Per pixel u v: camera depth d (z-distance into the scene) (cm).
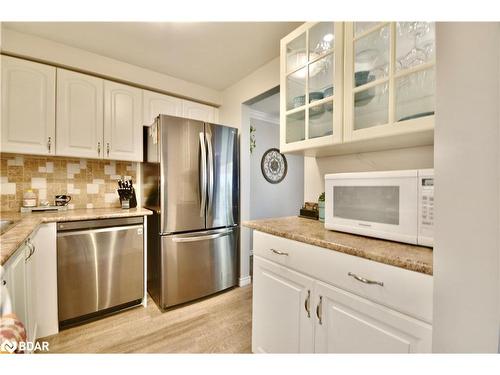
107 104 210
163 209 198
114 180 240
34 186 201
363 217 108
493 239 38
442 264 45
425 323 71
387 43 105
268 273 132
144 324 180
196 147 216
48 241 160
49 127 183
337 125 121
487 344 38
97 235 180
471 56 41
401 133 98
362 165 149
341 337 94
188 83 257
